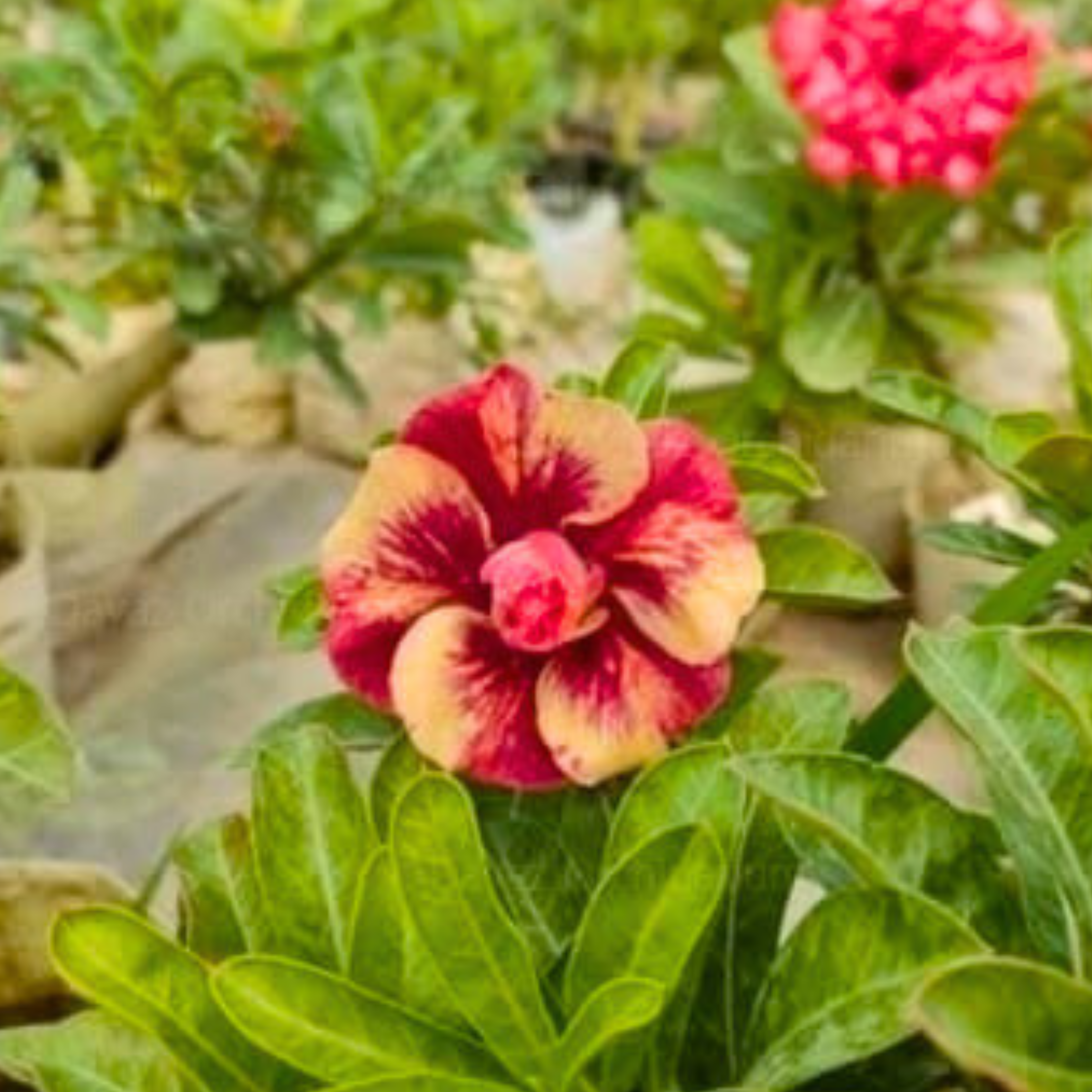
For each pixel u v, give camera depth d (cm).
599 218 118
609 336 105
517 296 102
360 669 37
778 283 83
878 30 73
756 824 36
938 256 90
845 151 74
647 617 36
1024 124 88
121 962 33
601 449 36
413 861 31
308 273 85
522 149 102
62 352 83
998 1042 27
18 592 71
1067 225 99
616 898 32
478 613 37
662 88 133
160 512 88
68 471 86
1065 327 45
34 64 83
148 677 78
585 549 37
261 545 88
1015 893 34
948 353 97
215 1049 34
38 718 45
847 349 81
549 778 36
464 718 36
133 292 95
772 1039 32
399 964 34
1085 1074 28
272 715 77
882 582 41
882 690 76
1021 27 75
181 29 87
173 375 97
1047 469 43
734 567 36
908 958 32
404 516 37
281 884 36
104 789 69
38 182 82
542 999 32
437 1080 31
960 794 69
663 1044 34
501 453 37
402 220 83
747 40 86
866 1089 35
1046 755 33
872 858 32
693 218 90
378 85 88
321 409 95
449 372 95
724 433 79
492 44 99
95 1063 36
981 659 34
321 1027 32
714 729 41
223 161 83
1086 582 48
